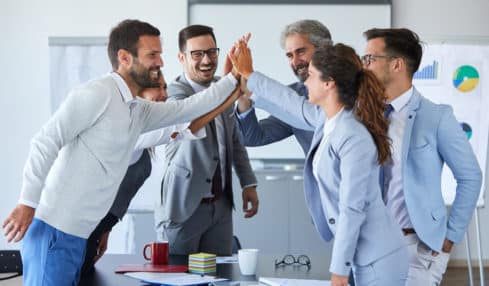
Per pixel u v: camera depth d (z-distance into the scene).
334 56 2.57
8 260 3.30
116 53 2.84
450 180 5.78
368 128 2.54
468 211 2.93
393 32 2.97
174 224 3.69
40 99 6.87
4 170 6.90
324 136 2.63
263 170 6.55
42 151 2.54
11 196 6.90
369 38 3.01
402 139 2.89
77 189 2.64
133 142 2.85
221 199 3.79
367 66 2.97
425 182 2.86
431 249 2.86
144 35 2.83
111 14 6.80
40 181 2.56
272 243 6.50
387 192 2.91
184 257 3.43
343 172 2.48
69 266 2.64
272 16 6.66
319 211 2.75
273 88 3.22
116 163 2.73
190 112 3.14
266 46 6.68
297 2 6.65
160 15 6.79
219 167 3.77
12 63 6.86
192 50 3.69
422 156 2.86
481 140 5.95
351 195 2.45
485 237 7.00
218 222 3.82
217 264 3.19
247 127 3.63
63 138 2.58
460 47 6.01
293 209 6.53
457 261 7.06
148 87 2.89
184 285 2.64
